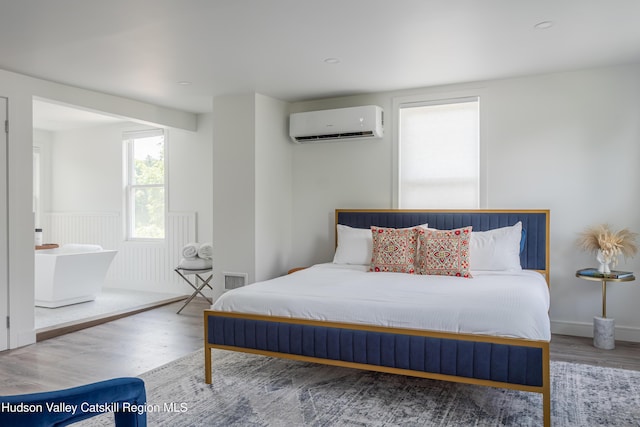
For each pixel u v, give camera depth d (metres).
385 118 4.96
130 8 2.78
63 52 3.56
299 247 5.45
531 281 3.55
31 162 4.14
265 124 5.04
